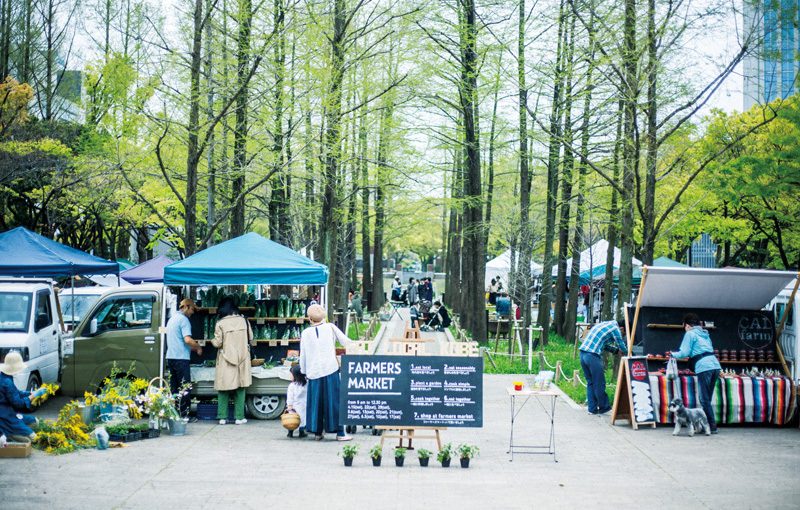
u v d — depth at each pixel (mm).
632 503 8109
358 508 7859
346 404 10695
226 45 18734
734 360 13742
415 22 21719
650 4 16938
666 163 23516
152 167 23328
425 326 35750
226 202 23703
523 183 27797
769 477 9430
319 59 19047
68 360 14164
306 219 30891
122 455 10570
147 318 14430
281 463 10156
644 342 13906
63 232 35406
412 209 31859
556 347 27391
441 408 10703
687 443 11781
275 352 14531
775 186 22016
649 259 17984
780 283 13562
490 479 9289
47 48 35125
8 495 8266
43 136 29234
